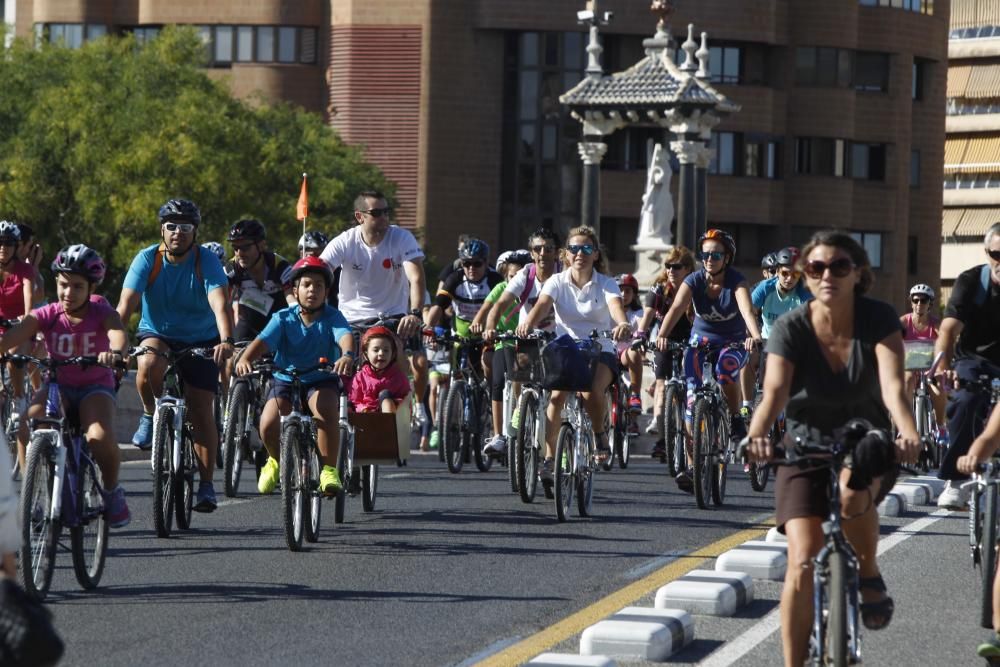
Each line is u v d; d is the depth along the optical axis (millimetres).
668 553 32594
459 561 31062
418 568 30141
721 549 33281
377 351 38531
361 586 28125
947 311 28922
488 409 51688
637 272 110000
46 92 165000
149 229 158750
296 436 31922
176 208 33781
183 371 34500
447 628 24656
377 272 40812
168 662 22016
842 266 19297
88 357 28016
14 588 12039
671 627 23266
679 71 117000
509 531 35312
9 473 16531
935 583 29609
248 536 34031
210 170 158500
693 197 118062
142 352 33594
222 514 37750
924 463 19969
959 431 28297
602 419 38562
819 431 20016
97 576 27875
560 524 36719
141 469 49438
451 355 50562
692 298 41812
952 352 28703
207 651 22734
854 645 18297
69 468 27047
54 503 26312
